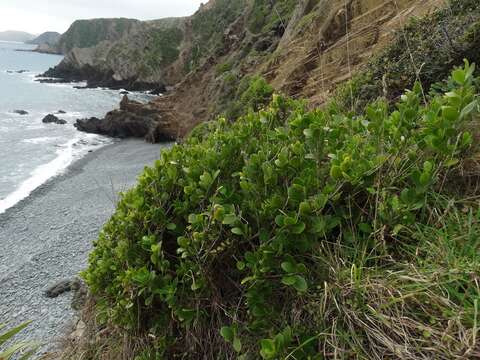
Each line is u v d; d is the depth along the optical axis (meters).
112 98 54.84
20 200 15.30
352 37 8.10
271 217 1.84
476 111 1.89
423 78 3.76
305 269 1.65
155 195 2.25
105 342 2.44
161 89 62.53
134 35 75.94
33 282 8.93
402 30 4.38
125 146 27.23
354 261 1.66
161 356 1.98
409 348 1.33
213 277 1.99
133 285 1.98
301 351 1.51
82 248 10.62
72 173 19.41
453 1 4.13
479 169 1.88
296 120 2.10
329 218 1.77
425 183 1.68
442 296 1.40
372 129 1.96
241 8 56.97
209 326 1.99
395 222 1.70
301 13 15.67
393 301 1.42
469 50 3.50
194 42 60.31
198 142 2.90
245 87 14.20
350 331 1.47
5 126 31.69
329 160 2.06
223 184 2.13
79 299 6.16
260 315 1.73
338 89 5.23
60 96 53.72
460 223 1.66
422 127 1.92
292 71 9.60
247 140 2.37
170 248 2.27
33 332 6.89
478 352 1.21
